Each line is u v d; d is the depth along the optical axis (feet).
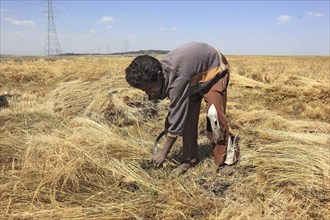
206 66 11.34
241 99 29.78
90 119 19.21
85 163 12.40
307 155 13.52
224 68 11.80
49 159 12.84
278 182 11.77
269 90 30.94
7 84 38.42
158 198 10.91
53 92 25.38
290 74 42.24
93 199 10.87
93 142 14.39
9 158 13.78
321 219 10.16
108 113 21.07
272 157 13.38
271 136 16.65
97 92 23.61
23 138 15.89
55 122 18.81
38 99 26.66
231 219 9.78
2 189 11.00
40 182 11.31
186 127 12.66
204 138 16.79
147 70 10.27
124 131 17.76
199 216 10.28
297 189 11.39
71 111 21.86
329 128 20.20
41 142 14.52
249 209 10.18
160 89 10.93
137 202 10.66
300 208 10.40
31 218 9.76
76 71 44.78
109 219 9.82
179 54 10.77
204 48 11.37
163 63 10.67
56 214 9.90
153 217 10.19
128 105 22.09
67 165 11.96
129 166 12.76
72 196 10.96
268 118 20.86
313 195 11.21
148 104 22.26
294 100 29.04
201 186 12.03
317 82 37.11
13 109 22.31
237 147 13.15
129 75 10.47
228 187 11.93
